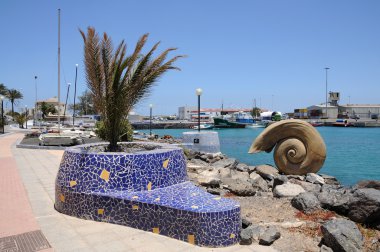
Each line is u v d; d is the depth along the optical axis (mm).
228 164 13906
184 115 128125
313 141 11273
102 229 5863
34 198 8141
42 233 5734
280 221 6453
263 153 24734
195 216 5250
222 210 5266
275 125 11695
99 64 7781
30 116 82500
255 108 110312
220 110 122125
